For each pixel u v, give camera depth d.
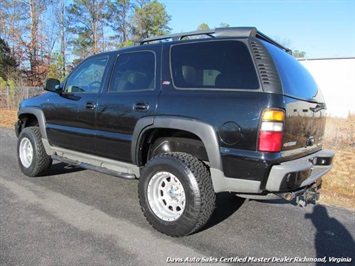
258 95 2.74
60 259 2.73
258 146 2.69
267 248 3.08
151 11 42.38
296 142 3.02
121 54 3.95
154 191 3.31
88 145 4.10
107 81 3.97
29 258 2.72
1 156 6.66
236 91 2.86
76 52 41.38
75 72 4.59
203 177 3.00
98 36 42.47
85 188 4.67
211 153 2.90
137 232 3.29
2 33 32.91
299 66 3.59
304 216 3.92
